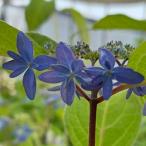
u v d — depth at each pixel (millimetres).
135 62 248
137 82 212
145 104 259
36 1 641
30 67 221
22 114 762
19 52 222
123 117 321
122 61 249
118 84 233
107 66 213
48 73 216
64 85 216
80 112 320
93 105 257
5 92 800
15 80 755
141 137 654
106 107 322
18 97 796
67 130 319
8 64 222
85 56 236
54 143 738
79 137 318
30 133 677
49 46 254
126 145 320
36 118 752
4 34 263
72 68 215
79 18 643
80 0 1539
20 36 223
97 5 1616
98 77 214
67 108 321
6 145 692
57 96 709
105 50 216
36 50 252
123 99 322
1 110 768
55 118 727
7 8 1409
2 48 267
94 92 256
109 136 318
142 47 245
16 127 706
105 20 468
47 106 714
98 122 321
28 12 642
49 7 645
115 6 1585
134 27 470
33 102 761
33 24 644
